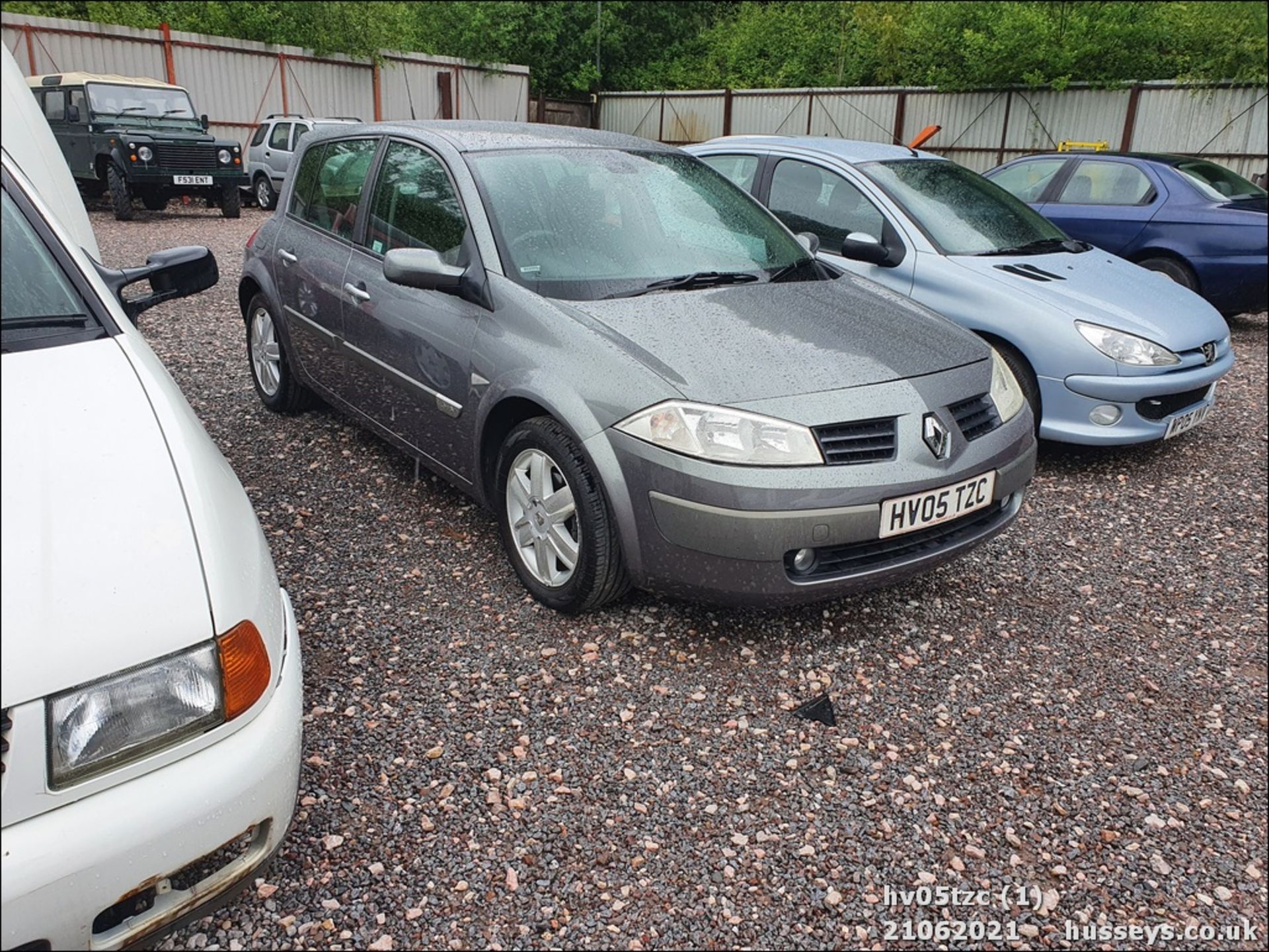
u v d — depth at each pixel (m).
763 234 3.90
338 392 4.23
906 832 2.32
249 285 4.88
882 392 2.87
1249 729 2.86
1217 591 3.70
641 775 2.43
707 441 2.63
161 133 14.20
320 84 22.16
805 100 23.48
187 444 1.88
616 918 2.00
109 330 2.19
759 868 2.17
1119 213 8.59
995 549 3.96
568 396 2.87
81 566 1.54
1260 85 17.70
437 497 4.03
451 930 1.94
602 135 4.12
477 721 2.60
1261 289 8.12
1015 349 4.83
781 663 2.97
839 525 2.69
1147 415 4.70
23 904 1.36
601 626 3.09
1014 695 2.93
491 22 27.62
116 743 1.48
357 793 2.30
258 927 1.92
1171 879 2.26
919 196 5.41
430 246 3.55
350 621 3.05
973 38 20.03
